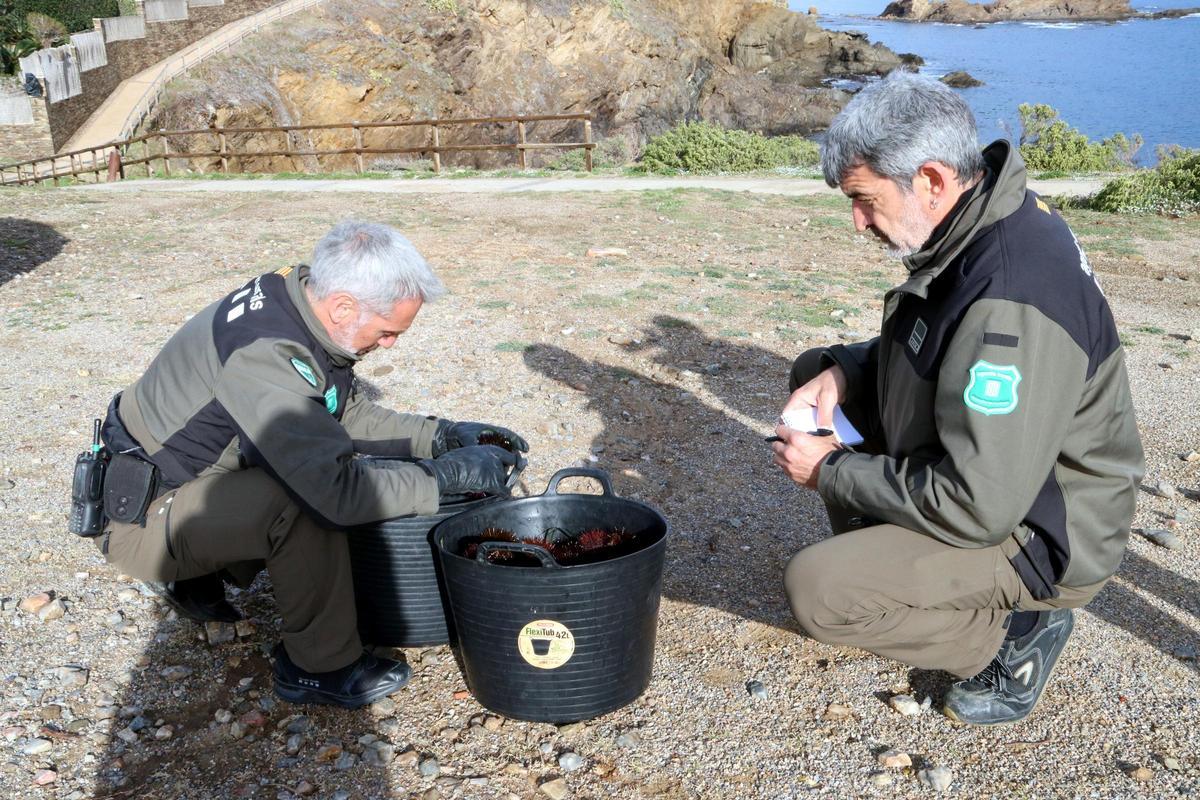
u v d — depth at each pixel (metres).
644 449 4.77
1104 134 42.56
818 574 2.55
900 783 2.61
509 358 6.05
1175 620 3.37
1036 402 2.24
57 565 3.73
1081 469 2.45
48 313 7.11
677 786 2.60
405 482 2.66
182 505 2.70
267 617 3.37
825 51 57.84
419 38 33.12
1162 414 5.33
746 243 9.72
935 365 2.43
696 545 3.88
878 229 2.48
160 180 16.95
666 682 3.04
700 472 4.54
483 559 2.58
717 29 53.34
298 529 2.69
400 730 2.82
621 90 39.06
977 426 2.26
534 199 12.75
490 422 5.06
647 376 5.79
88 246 9.55
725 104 47.06
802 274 8.36
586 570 2.52
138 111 25.89
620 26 39.34
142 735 2.80
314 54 30.28
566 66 37.94
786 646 3.22
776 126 47.31
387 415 3.20
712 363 6.02
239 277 8.22
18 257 8.94
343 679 2.86
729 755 2.72
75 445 4.85
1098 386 2.37
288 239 9.95
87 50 25.66
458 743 2.77
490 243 9.55
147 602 3.48
